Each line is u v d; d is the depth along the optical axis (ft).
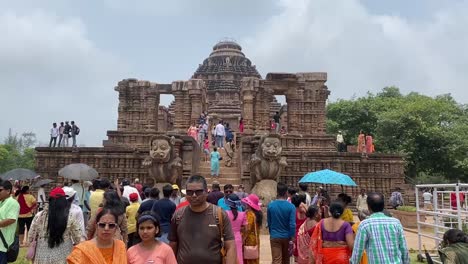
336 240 18.95
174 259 14.03
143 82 109.09
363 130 159.43
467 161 122.93
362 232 17.28
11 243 21.68
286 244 25.86
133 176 79.15
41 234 18.83
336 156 82.69
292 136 97.71
